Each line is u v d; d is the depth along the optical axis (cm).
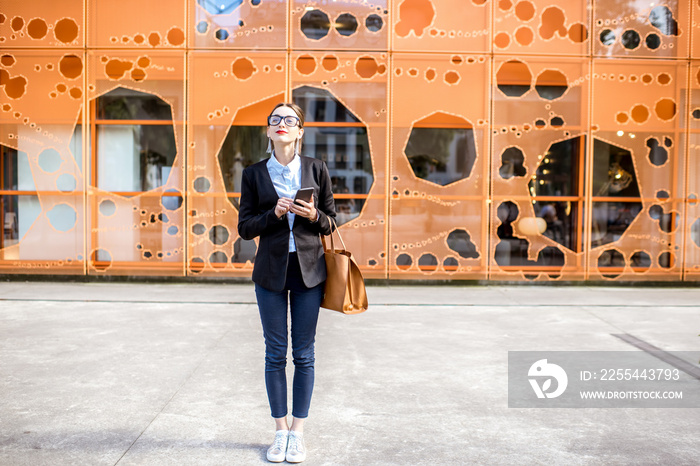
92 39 837
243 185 302
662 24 847
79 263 852
